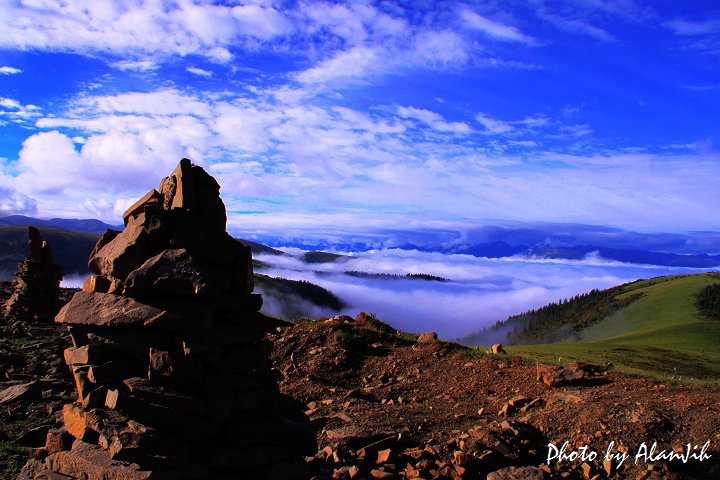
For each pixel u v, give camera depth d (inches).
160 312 283.4
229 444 292.5
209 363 295.6
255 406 312.0
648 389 570.3
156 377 278.8
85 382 285.6
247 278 319.9
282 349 776.9
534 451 430.3
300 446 319.6
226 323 307.0
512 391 615.8
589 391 568.4
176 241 298.2
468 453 409.7
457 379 677.3
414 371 721.6
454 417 535.5
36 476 275.0
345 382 687.7
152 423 271.7
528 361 762.2
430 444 451.8
